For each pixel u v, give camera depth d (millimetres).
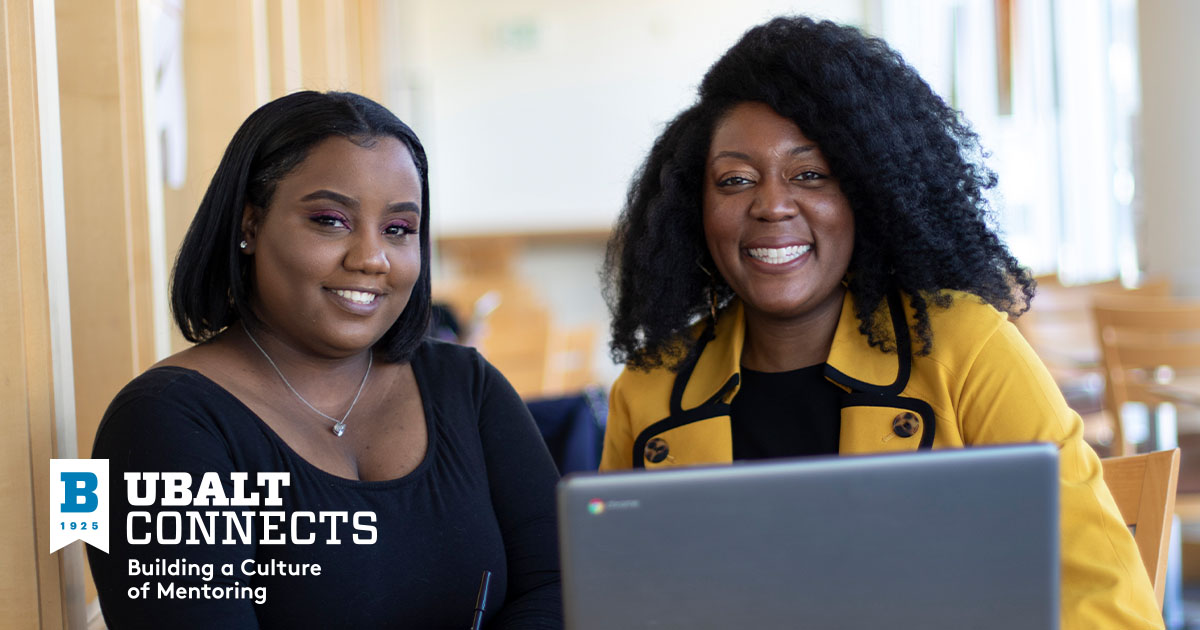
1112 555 1295
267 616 1242
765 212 1467
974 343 1450
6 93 1340
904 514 875
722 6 10367
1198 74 4934
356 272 1284
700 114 1586
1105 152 6172
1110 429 3629
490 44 10414
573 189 10531
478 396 1463
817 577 875
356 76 4496
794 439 1549
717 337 1685
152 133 1959
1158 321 3338
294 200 1277
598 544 870
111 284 1853
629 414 1690
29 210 1374
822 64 1459
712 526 872
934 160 1515
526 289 8500
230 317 1371
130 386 1246
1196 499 2713
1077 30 6434
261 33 2637
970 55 7965
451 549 1330
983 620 881
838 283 1553
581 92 10461
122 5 1853
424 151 1395
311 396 1342
